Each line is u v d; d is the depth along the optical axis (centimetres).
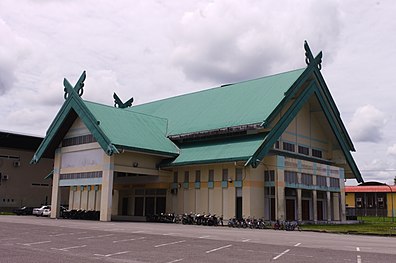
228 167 3994
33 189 6856
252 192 3822
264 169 3988
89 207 4866
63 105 4475
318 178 4484
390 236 2828
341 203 4834
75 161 4459
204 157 4028
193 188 4219
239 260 1359
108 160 3991
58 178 4631
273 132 3916
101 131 3966
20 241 1861
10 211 6506
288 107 4312
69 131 4612
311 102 4703
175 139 4566
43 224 3150
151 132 4553
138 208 4741
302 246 1833
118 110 4606
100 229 2675
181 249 1639
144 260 1327
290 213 4203
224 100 4791
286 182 3981
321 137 4962
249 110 4191
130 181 4622
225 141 4197
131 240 1969
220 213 3972
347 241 2208
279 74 4681
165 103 5656
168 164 4284
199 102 5122
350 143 5172
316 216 4384
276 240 2145
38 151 4738
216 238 2172
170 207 4375
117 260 1315
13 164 6656
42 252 1481
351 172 5269
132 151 4009
